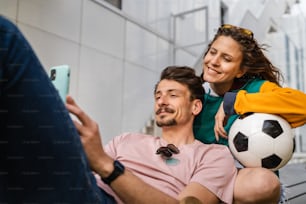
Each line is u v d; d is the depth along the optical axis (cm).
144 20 423
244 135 103
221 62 120
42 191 60
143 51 414
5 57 50
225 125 115
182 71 116
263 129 102
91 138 67
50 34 290
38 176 59
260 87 119
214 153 103
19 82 52
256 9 489
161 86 115
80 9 323
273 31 514
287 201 159
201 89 118
